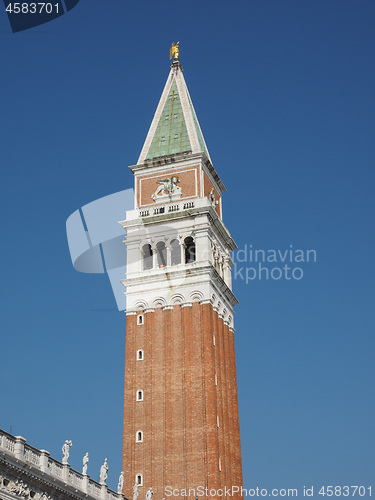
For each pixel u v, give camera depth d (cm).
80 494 7500
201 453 10631
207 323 11444
